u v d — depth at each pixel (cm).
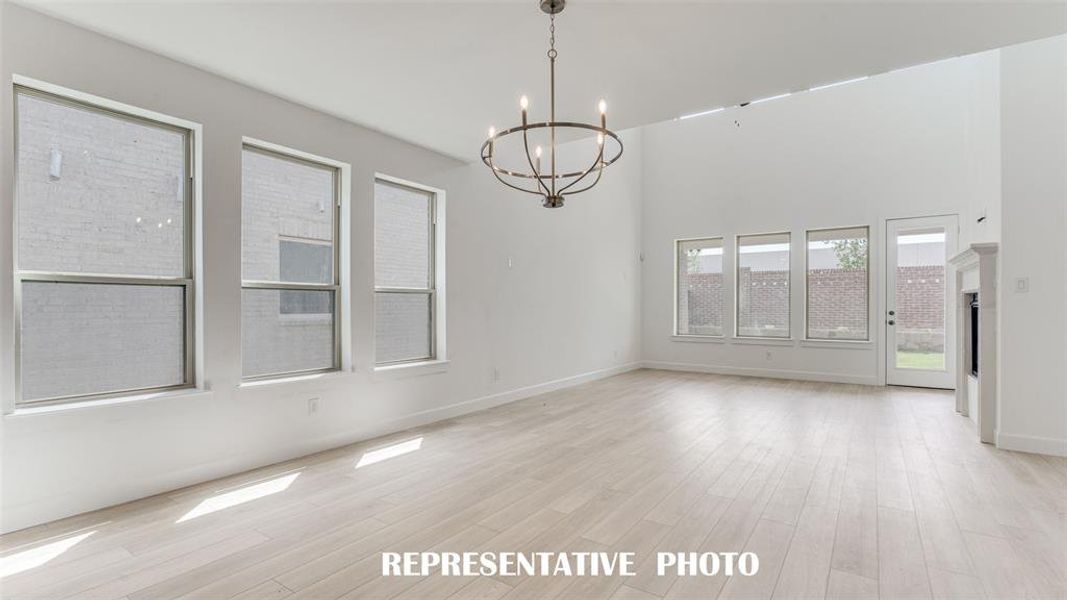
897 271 654
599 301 736
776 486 305
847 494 292
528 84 333
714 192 790
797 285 721
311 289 388
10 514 243
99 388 285
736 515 265
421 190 480
